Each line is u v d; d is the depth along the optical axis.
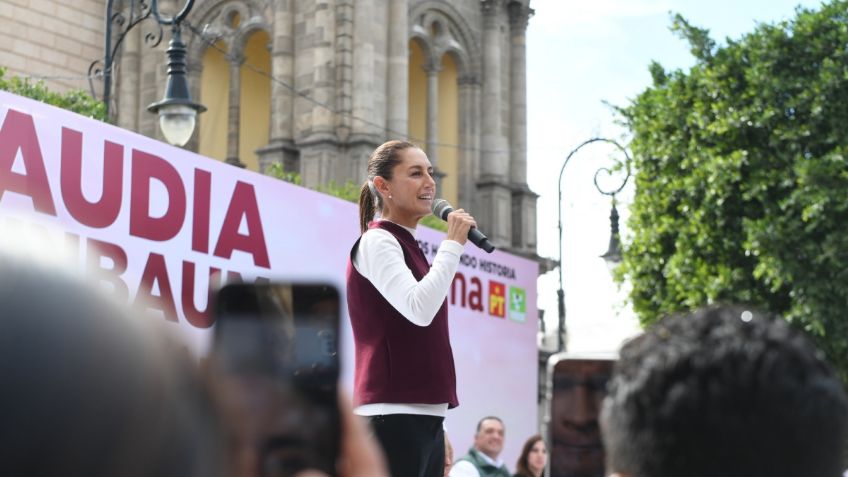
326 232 15.16
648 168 29.22
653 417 1.90
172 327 1.02
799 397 1.85
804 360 1.91
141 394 0.94
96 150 11.90
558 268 28.58
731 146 27.94
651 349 1.97
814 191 25.72
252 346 1.43
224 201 13.56
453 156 48.28
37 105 11.29
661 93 29.11
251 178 13.97
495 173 48.31
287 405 1.44
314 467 1.48
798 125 27.19
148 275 12.42
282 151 43.22
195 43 45.84
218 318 1.81
